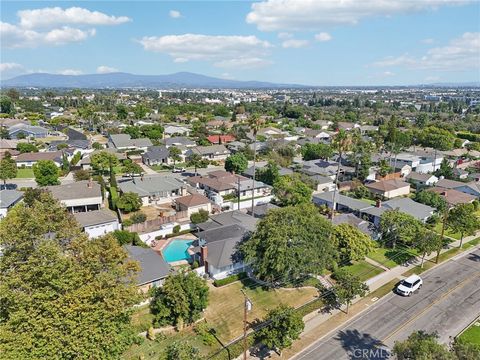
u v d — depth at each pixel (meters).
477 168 110.44
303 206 55.47
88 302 28.97
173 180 88.00
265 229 47.16
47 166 81.81
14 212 40.25
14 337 26.55
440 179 96.19
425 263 55.69
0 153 115.88
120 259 34.50
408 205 73.25
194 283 39.50
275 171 91.62
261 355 36.06
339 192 88.31
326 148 116.62
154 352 35.81
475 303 45.12
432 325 40.78
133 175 98.69
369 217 70.31
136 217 66.19
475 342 37.50
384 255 57.75
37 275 28.56
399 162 109.31
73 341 27.58
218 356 34.72
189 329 39.28
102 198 78.06
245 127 172.25
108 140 145.50
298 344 37.66
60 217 42.53
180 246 60.00
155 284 45.66
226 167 103.00
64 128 170.25
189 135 162.25
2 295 27.06
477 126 179.12
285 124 197.12
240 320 40.78
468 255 58.72
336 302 45.09
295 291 46.94
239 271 50.81
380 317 42.22
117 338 30.19
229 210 73.69
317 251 46.50
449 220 61.09
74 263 31.16
